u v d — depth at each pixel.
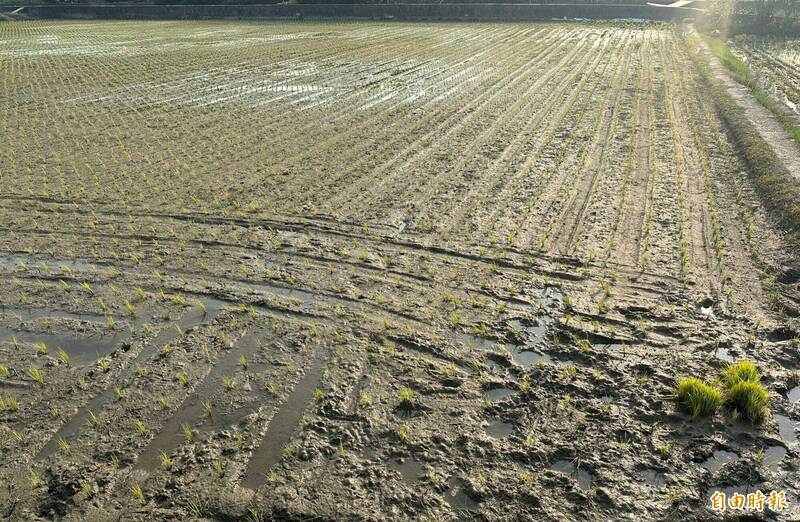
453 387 6.53
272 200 11.98
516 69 25.33
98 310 8.36
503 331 7.42
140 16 56.50
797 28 33.81
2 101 22.08
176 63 30.02
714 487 5.20
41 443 6.04
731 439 5.65
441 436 5.89
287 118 18.44
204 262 9.56
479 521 5.00
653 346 6.97
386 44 34.66
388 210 11.23
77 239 10.56
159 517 5.17
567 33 37.31
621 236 9.69
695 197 11.11
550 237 9.80
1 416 6.43
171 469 5.66
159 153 15.34
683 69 23.47
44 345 7.51
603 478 5.33
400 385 6.61
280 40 38.19
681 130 15.33
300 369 6.96
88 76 27.09
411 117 17.98
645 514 4.96
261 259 9.59
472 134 15.95
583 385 6.44
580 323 7.46
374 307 8.09
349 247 9.84
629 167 12.82
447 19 48.56
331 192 12.29
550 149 14.38
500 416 6.12
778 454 5.50
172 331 7.83
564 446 5.69
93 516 5.21
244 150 15.38
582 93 20.09
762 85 20.28
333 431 6.02
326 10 51.69
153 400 6.57
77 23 53.34
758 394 5.91
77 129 17.88
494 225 10.33
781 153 12.55
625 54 27.80
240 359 7.18
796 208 9.66
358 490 5.34
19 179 13.66
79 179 13.56
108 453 5.88
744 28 34.81
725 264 8.62
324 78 24.80
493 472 5.46
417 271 8.95
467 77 24.00
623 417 5.98
